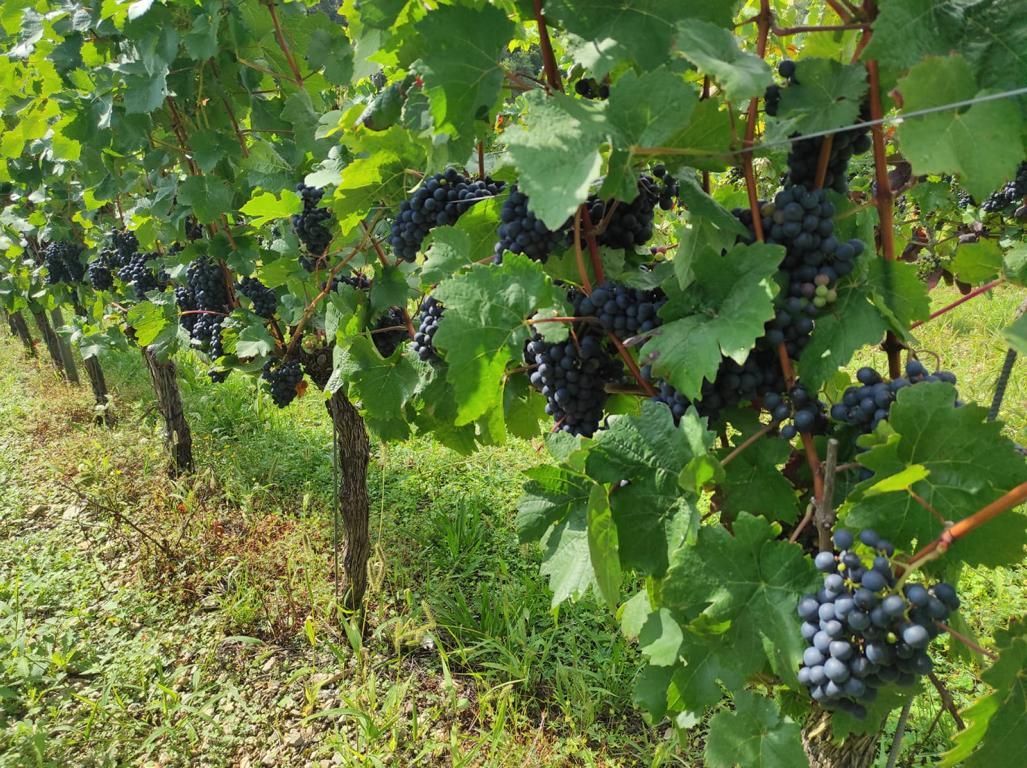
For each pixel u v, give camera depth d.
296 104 3.27
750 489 1.58
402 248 2.37
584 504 1.70
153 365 5.88
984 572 4.32
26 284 8.09
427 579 4.72
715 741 1.43
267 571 4.79
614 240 1.85
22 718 3.72
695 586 1.38
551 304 1.66
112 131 3.57
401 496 5.63
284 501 5.76
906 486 1.24
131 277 5.07
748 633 1.36
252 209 2.88
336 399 3.97
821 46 1.73
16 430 7.35
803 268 1.42
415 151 2.22
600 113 1.32
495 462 6.14
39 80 4.41
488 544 5.07
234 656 4.16
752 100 1.37
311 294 3.36
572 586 1.62
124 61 3.37
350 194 2.37
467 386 1.69
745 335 1.32
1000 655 1.19
